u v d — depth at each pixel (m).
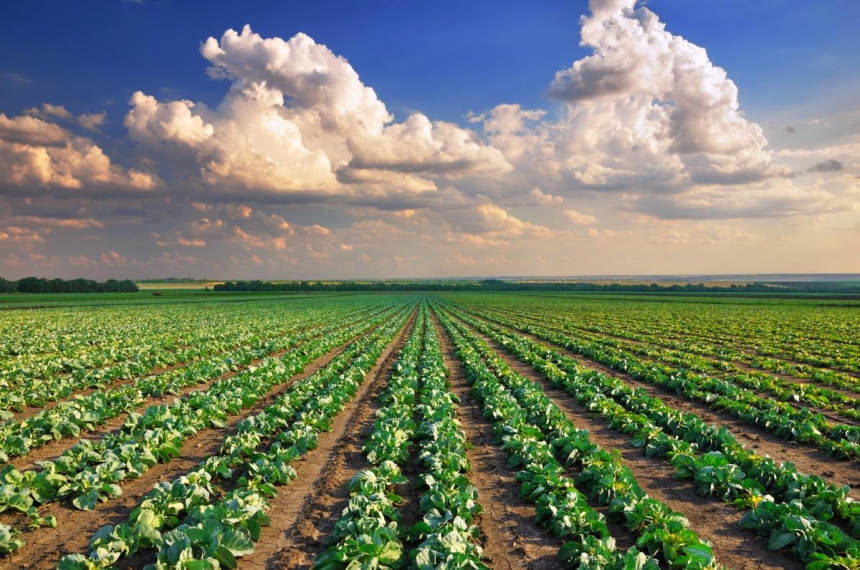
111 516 10.23
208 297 138.25
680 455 12.09
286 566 8.41
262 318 60.94
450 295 174.75
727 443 12.95
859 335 41.28
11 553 8.77
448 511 9.27
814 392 20.19
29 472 10.69
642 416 15.79
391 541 8.20
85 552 8.83
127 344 34.78
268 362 26.12
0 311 70.44
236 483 11.77
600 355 29.41
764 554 8.65
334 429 16.28
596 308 85.94
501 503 10.79
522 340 37.94
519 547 8.94
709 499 10.87
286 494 11.31
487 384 20.41
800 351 32.69
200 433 15.70
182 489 10.04
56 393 19.72
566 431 14.31
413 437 14.81
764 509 9.35
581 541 8.87
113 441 13.29
